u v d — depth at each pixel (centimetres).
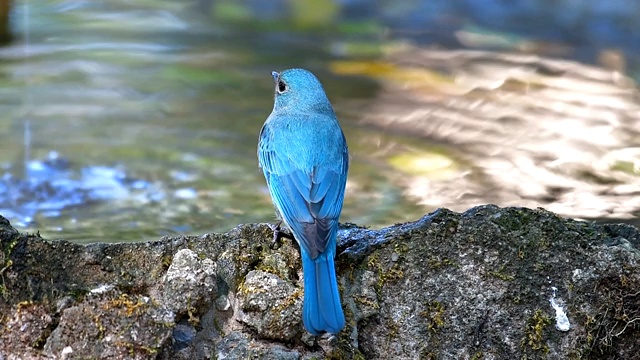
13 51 1845
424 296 819
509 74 1858
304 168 873
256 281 793
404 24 2173
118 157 1416
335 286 772
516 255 824
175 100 1658
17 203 1248
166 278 777
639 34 2067
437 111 1655
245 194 1314
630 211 1295
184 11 2200
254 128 1552
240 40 2014
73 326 732
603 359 823
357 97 1711
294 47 1989
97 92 1672
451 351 814
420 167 1434
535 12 2206
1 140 1459
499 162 1451
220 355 770
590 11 2178
